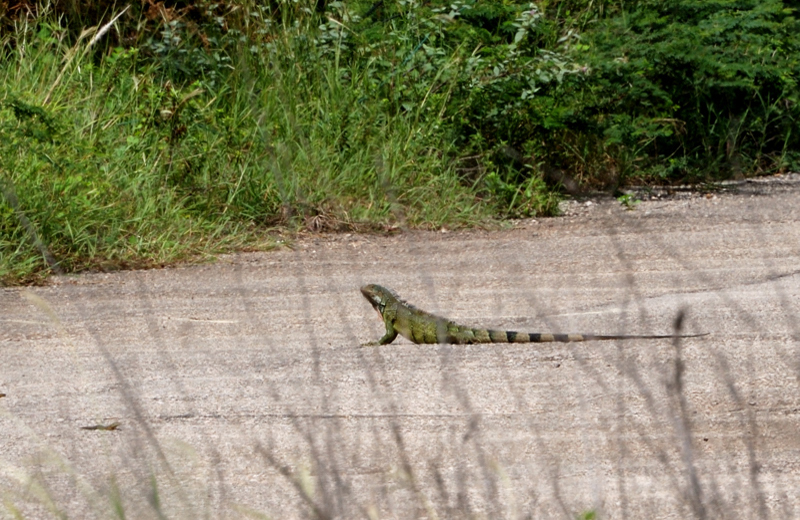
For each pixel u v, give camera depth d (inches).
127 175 1162.6
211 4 1395.2
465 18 1517.0
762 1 1648.6
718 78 1594.5
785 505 414.6
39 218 1027.9
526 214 1318.9
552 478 449.4
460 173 1374.3
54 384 626.8
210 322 797.2
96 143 1184.8
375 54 1408.7
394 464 470.9
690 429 503.8
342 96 1349.7
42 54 1318.9
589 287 885.8
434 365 642.2
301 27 1409.9
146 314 825.5
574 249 1087.0
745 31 1638.8
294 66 1350.9
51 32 1385.3
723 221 1242.6
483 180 1344.7
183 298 893.8
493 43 1493.6
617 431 508.1
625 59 1526.8
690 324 713.0
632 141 1482.5
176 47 1354.6
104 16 1433.3
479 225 1253.7
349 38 1433.3
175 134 1228.5
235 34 1355.8
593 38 1551.4
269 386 605.6
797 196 1439.5
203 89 1295.5
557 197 1357.0
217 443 508.1
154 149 1206.9
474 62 1385.3
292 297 891.4
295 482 417.4
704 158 1600.6
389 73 1385.3
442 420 535.8
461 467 466.0
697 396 555.5
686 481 443.2
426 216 1253.1
